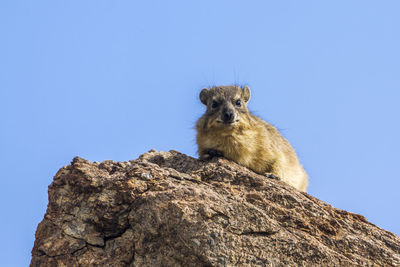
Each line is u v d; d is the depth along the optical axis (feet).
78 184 66.23
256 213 58.59
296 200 65.36
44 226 66.28
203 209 57.41
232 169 73.00
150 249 59.21
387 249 60.54
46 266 61.77
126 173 65.36
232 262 55.06
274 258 55.98
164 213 58.44
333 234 61.16
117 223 62.18
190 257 55.93
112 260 60.59
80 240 62.75
